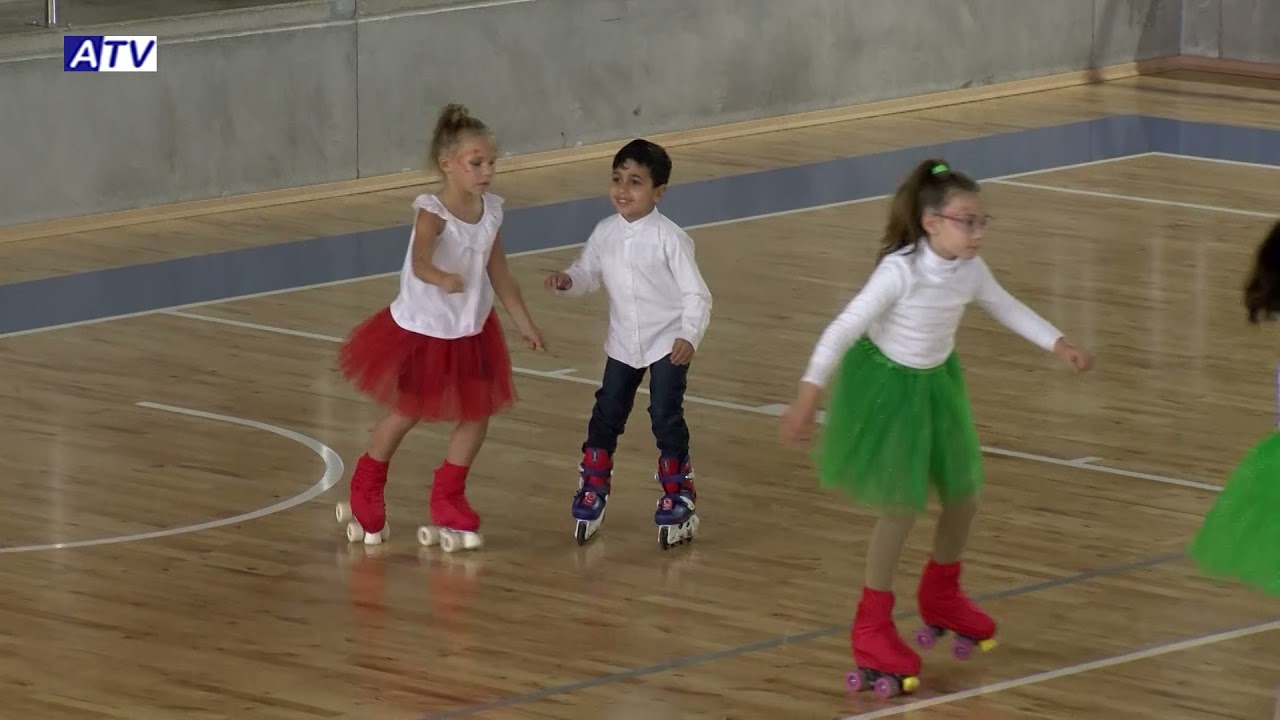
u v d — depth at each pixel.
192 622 12.32
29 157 24.02
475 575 13.24
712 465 15.72
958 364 11.43
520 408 17.19
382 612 12.53
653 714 10.94
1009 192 26.92
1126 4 36.69
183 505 14.61
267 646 11.92
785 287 21.77
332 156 26.77
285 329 19.94
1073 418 17.03
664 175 13.62
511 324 20.16
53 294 21.23
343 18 26.66
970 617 11.66
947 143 30.47
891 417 11.01
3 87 23.70
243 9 25.81
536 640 12.07
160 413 16.95
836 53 32.25
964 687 11.36
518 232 24.58
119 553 13.57
